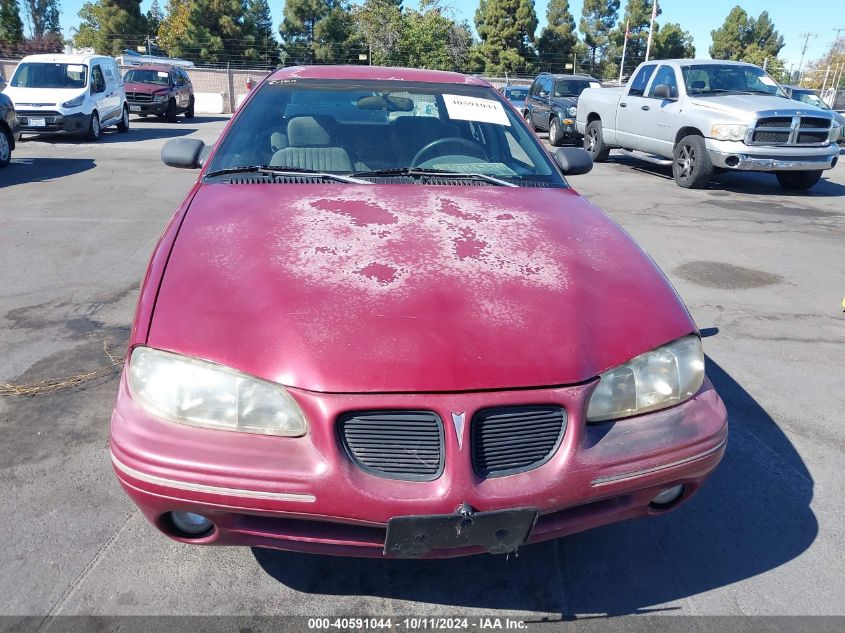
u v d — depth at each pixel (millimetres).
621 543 2504
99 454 2885
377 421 1781
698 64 10852
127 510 2547
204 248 2250
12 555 2289
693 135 10133
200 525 1962
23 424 3092
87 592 2154
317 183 2889
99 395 3375
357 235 2344
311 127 3266
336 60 47531
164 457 1798
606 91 12930
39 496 2602
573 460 1858
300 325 1888
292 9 50781
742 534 2572
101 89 15047
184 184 9039
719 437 2072
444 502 1770
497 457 1833
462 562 2371
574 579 2318
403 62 40031
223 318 1930
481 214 2625
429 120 3422
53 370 3625
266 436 1815
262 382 1817
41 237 6195
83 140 14477
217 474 1774
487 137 3400
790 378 3916
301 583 2246
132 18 49469
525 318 1966
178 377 1852
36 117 13375
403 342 1846
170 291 2049
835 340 4520
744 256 6520
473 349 1851
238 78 36188
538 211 2732
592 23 62500
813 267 6238
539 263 2256
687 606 2221
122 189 8578
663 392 2020
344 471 1763
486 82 3885
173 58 41719
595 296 2127
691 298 5254
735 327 4691
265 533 1875
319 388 1774
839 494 2834
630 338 2010
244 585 2223
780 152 9562
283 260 2156
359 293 2000
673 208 8695
